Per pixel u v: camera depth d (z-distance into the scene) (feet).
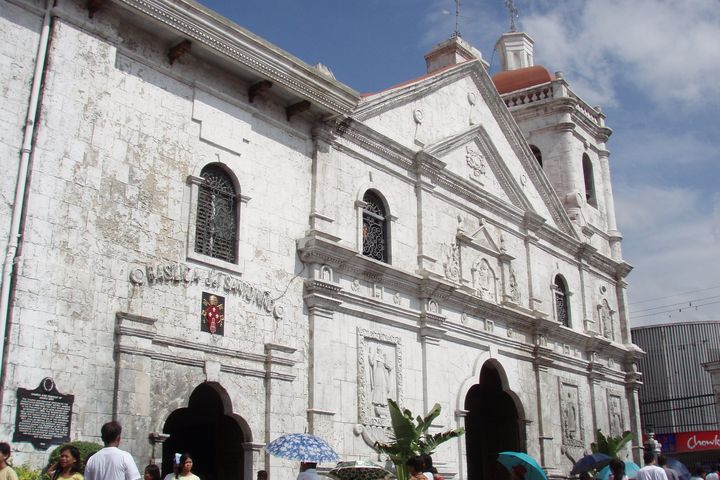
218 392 55.57
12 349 43.42
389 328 70.95
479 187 87.10
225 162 59.62
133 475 29.19
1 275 44.06
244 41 59.93
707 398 166.20
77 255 47.93
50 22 50.08
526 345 89.92
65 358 45.96
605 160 123.95
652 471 45.88
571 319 101.40
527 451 86.48
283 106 66.13
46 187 47.09
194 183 56.70
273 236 62.13
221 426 60.34
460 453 74.84
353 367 66.13
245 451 56.49
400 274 72.28
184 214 55.67
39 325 44.98
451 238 81.97
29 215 45.85
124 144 52.65
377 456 65.87
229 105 61.16
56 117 48.62
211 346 54.75
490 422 91.45
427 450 62.80
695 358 171.12
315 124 68.44
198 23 56.70
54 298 46.09
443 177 82.28
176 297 53.42
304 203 65.87
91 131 50.60
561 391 94.89
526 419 87.25
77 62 50.70
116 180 51.52
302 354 61.82
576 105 117.29
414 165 79.10
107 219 50.31
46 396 44.45
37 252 45.78
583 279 106.63
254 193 61.41
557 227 104.01
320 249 64.13
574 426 95.71
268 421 57.52
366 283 69.72
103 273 49.29
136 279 51.03
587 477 60.95
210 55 58.90
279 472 57.16
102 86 51.98
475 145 89.81
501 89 122.42
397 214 75.51
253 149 62.28
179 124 56.95
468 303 81.00
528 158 99.50
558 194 113.09
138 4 53.26
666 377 172.14
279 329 60.49
